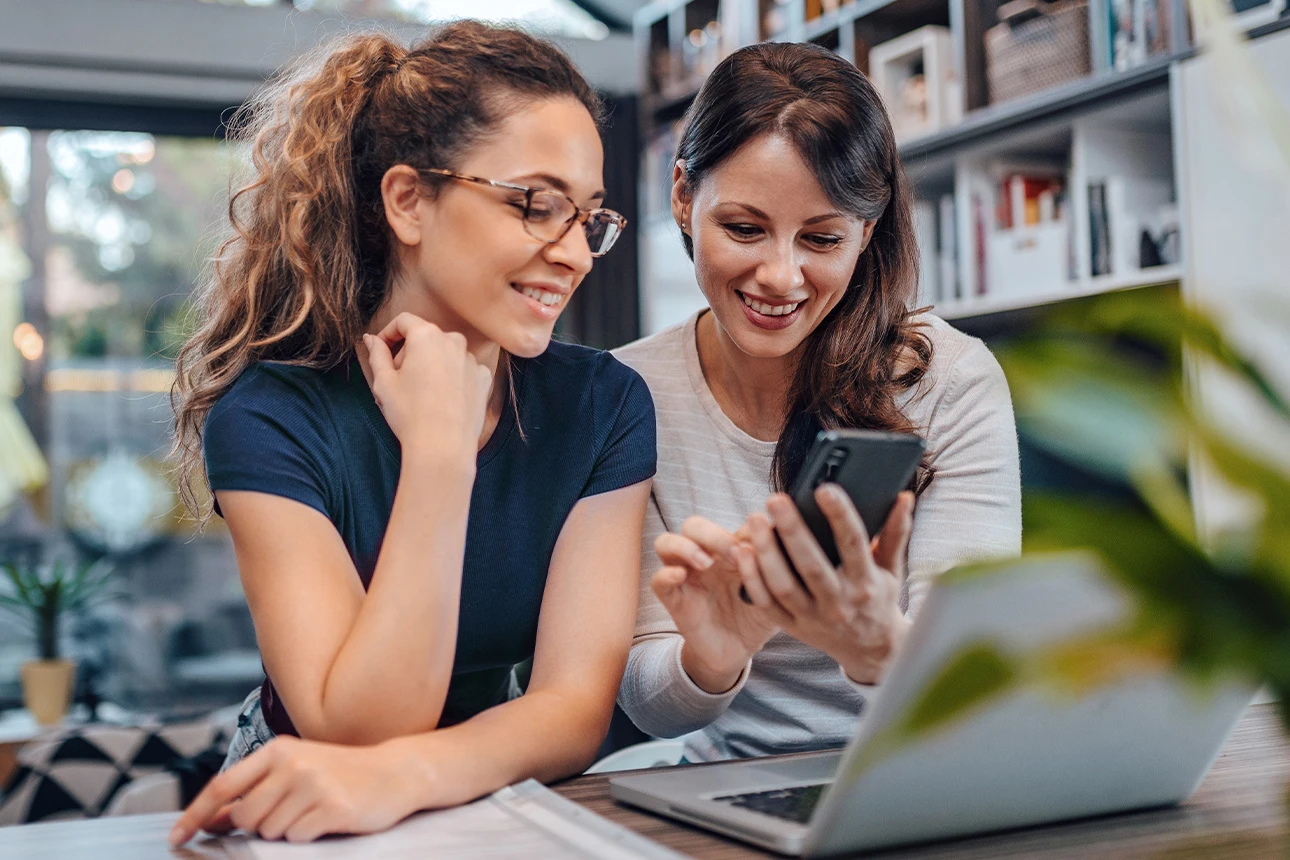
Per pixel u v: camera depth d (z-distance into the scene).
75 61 3.81
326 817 0.81
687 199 1.44
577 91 1.14
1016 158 2.92
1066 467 1.29
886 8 3.16
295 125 1.20
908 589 1.40
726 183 1.26
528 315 1.09
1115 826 0.80
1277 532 0.40
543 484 1.24
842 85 1.27
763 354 1.33
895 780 0.68
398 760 0.87
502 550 1.21
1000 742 0.69
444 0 3.73
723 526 1.46
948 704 0.41
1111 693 0.69
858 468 0.84
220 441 1.09
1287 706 0.42
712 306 1.35
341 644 1.01
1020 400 0.45
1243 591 0.40
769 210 1.25
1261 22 2.17
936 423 1.42
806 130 1.22
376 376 1.05
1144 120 2.62
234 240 1.26
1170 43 2.34
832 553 0.88
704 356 1.50
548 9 4.53
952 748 0.67
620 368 1.33
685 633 1.06
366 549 1.16
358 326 1.18
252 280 1.20
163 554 4.15
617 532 1.24
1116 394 0.42
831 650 0.93
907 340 1.44
